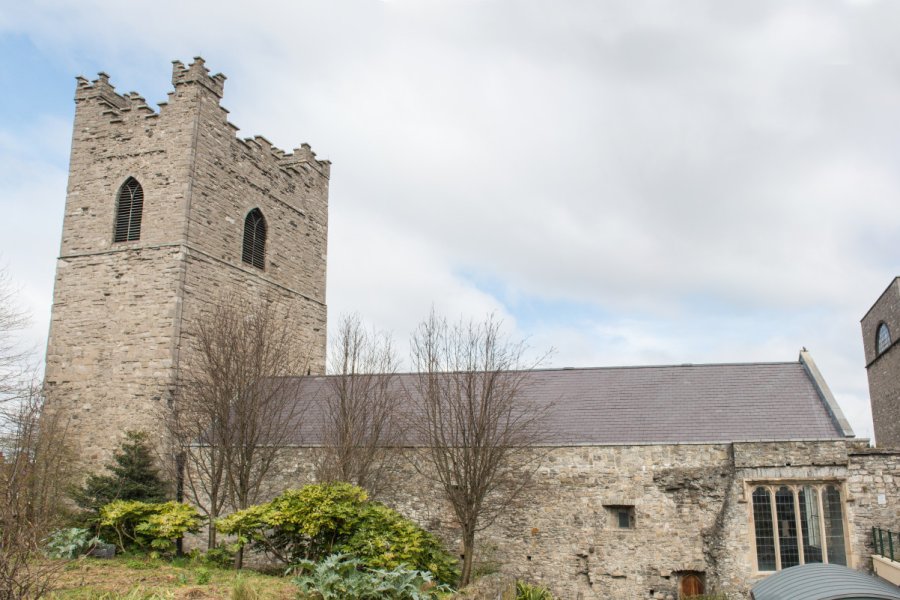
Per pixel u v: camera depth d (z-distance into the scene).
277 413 25.91
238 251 31.36
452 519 23.78
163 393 27.12
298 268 35.38
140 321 28.20
